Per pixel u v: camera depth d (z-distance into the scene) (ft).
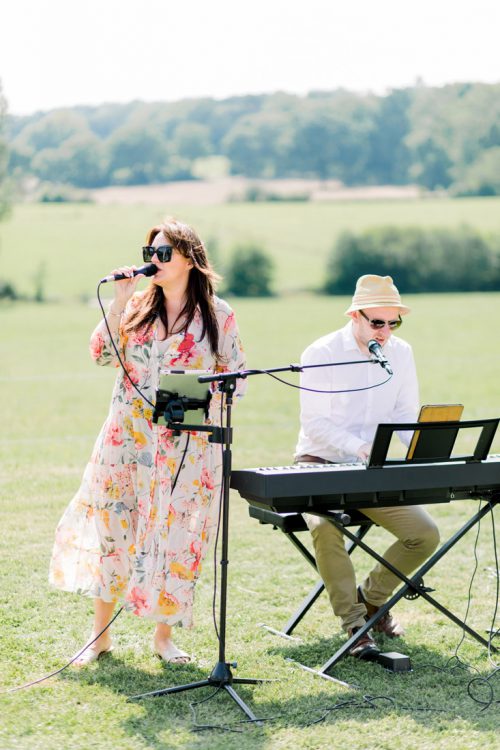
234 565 21.88
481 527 25.53
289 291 182.09
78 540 15.87
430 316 120.06
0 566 21.03
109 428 15.30
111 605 15.88
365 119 249.55
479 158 240.12
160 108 255.09
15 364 74.28
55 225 208.74
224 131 255.29
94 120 250.37
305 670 15.43
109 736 12.88
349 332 17.28
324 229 208.85
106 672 15.17
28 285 175.63
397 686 14.83
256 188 243.19
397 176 247.91
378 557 15.53
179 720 13.46
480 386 58.03
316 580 20.77
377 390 17.21
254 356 79.46
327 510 15.17
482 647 16.65
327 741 12.80
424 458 15.07
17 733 12.87
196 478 14.92
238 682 14.71
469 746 12.67
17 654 15.89
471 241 186.39
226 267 180.45
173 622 14.85
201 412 14.40
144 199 238.68
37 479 30.60
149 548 14.97
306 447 17.29
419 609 18.81
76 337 101.55
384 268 184.55
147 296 15.35
